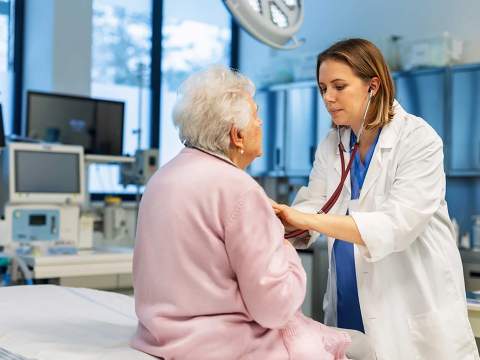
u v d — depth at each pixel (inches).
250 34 83.7
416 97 178.2
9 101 185.5
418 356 67.3
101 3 198.7
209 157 52.3
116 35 202.4
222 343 49.3
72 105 139.2
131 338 56.1
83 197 128.0
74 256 110.7
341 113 67.4
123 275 120.2
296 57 208.4
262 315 49.0
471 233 183.3
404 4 199.9
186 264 49.6
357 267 68.9
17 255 110.1
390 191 66.9
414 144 67.0
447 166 172.7
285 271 49.3
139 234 52.7
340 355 56.7
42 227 122.7
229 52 239.0
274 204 63.4
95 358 50.4
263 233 49.1
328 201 69.4
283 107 206.7
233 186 49.6
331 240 73.1
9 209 119.1
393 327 67.3
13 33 184.9
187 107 52.9
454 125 171.6
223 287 49.7
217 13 232.5
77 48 178.7
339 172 74.2
